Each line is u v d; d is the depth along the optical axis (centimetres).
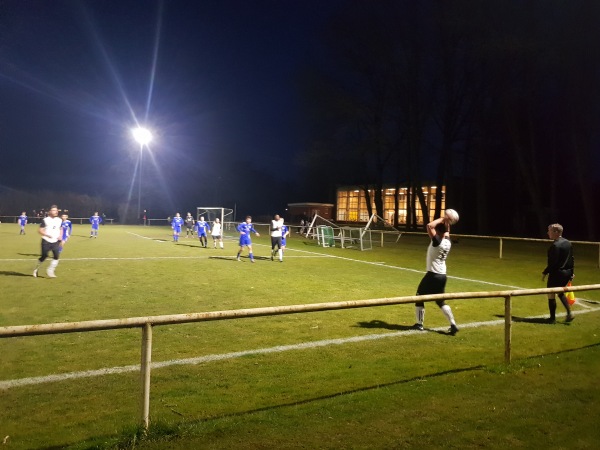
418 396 493
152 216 6475
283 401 482
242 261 1873
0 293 1070
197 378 549
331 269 1686
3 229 3812
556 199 4262
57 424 418
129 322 379
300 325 827
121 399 480
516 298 1155
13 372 559
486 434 412
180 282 1287
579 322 909
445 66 4106
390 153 4784
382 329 812
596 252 2780
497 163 4762
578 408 475
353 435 400
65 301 992
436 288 781
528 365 604
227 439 386
